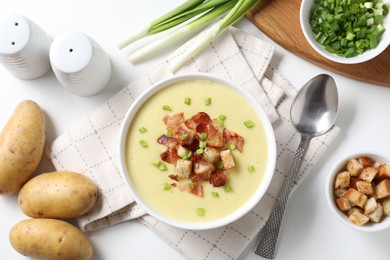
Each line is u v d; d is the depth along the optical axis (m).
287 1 0.64
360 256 0.62
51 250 0.60
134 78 0.65
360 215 0.57
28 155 0.61
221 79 0.57
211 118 0.58
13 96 0.65
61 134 0.65
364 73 0.62
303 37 0.63
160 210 0.57
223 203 0.57
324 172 0.63
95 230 0.63
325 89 0.61
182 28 0.64
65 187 0.60
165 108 0.58
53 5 0.67
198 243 0.62
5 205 0.64
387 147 0.63
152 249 0.63
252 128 0.57
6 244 0.64
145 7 0.66
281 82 0.63
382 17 0.62
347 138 0.63
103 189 0.63
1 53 0.60
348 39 0.62
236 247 0.62
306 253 0.62
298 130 0.62
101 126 0.63
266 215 0.62
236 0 0.63
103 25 0.66
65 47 0.59
